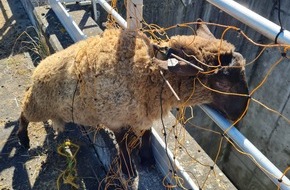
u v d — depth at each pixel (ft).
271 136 27.07
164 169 10.55
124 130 10.23
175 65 7.83
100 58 9.29
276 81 25.95
